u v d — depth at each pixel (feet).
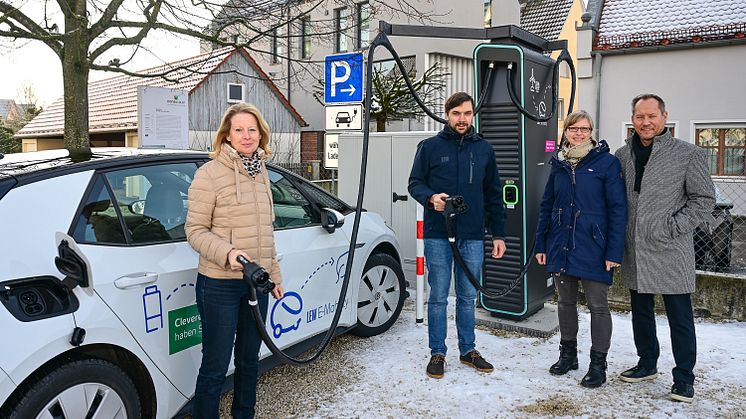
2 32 22.30
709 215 11.70
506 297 16.63
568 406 11.91
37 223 8.58
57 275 8.49
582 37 45.19
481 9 59.31
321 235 13.73
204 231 9.32
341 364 14.14
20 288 8.17
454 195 13.03
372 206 21.42
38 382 8.20
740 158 42.06
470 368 13.91
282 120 71.26
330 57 23.81
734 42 40.47
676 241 11.93
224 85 65.21
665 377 13.37
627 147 12.67
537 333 16.07
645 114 11.93
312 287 13.21
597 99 45.50
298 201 13.76
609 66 45.32
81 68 23.07
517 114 15.81
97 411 8.88
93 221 9.30
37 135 77.97
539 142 16.47
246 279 8.91
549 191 13.51
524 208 16.12
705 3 43.32
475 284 13.07
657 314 18.12
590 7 46.37
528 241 16.26
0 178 8.65
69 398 8.50
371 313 15.87
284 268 12.35
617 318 17.78
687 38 41.75
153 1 24.34
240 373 10.37
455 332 16.53
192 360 10.39
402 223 20.86
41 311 8.27
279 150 70.33
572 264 12.76
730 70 41.42
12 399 8.06
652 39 42.96
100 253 9.14
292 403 12.13
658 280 12.00
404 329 16.78
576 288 13.38
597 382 12.80
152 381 9.69
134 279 9.36
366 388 12.82
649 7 45.37
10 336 7.84
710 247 18.80
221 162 9.57
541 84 16.51
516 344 15.55
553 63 17.19
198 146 63.05
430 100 51.78
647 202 12.07
